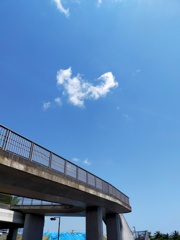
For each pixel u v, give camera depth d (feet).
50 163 53.42
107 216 105.29
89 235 79.77
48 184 55.16
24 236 104.94
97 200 77.41
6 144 41.63
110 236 99.71
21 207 106.01
